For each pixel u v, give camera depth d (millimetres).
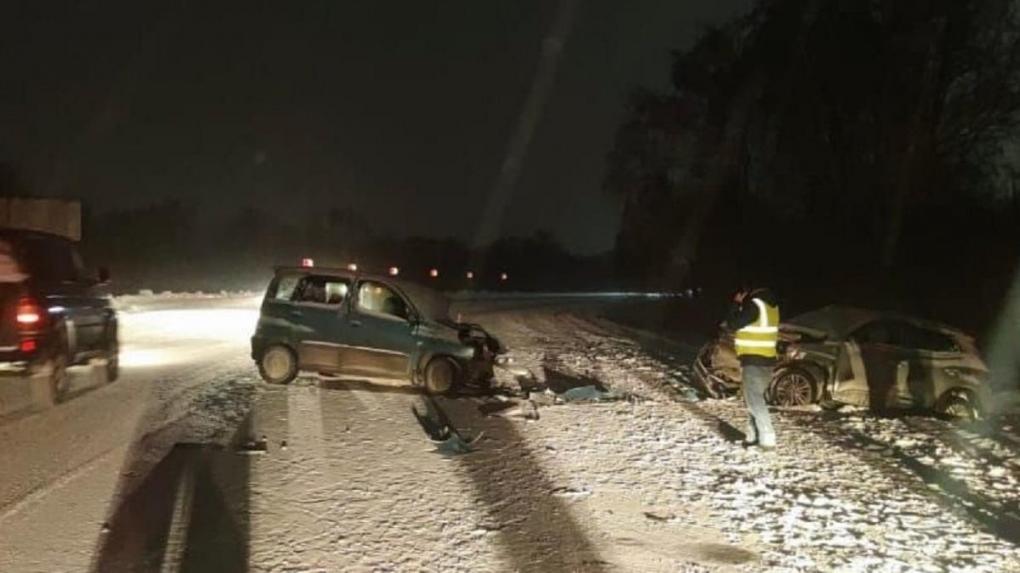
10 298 11344
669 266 50500
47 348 11562
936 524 8141
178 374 15555
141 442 9953
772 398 14938
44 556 6461
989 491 9461
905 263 31078
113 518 7312
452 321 15352
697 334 37594
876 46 33094
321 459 9500
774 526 7863
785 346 15117
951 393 15203
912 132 32031
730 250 41375
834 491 9156
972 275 28406
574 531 7508
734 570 6750
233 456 9461
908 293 29828
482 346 14852
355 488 8461
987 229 29906
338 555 6668
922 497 9086
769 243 38562
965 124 32438
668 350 28016
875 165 32969
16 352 11234
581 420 12531
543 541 7227
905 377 15055
